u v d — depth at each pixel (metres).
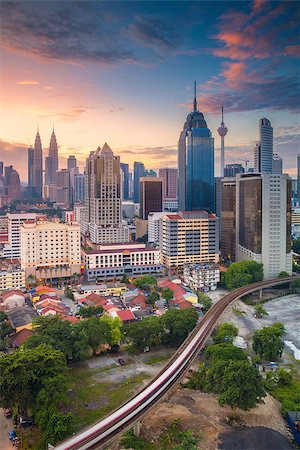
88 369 159.62
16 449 114.00
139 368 160.88
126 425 107.69
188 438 114.06
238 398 120.06
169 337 183.00
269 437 115.75
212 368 135.50
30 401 124.06
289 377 150.38
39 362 130.00
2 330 180.50
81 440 101.75
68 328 164.62
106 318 179.25
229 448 112.62
